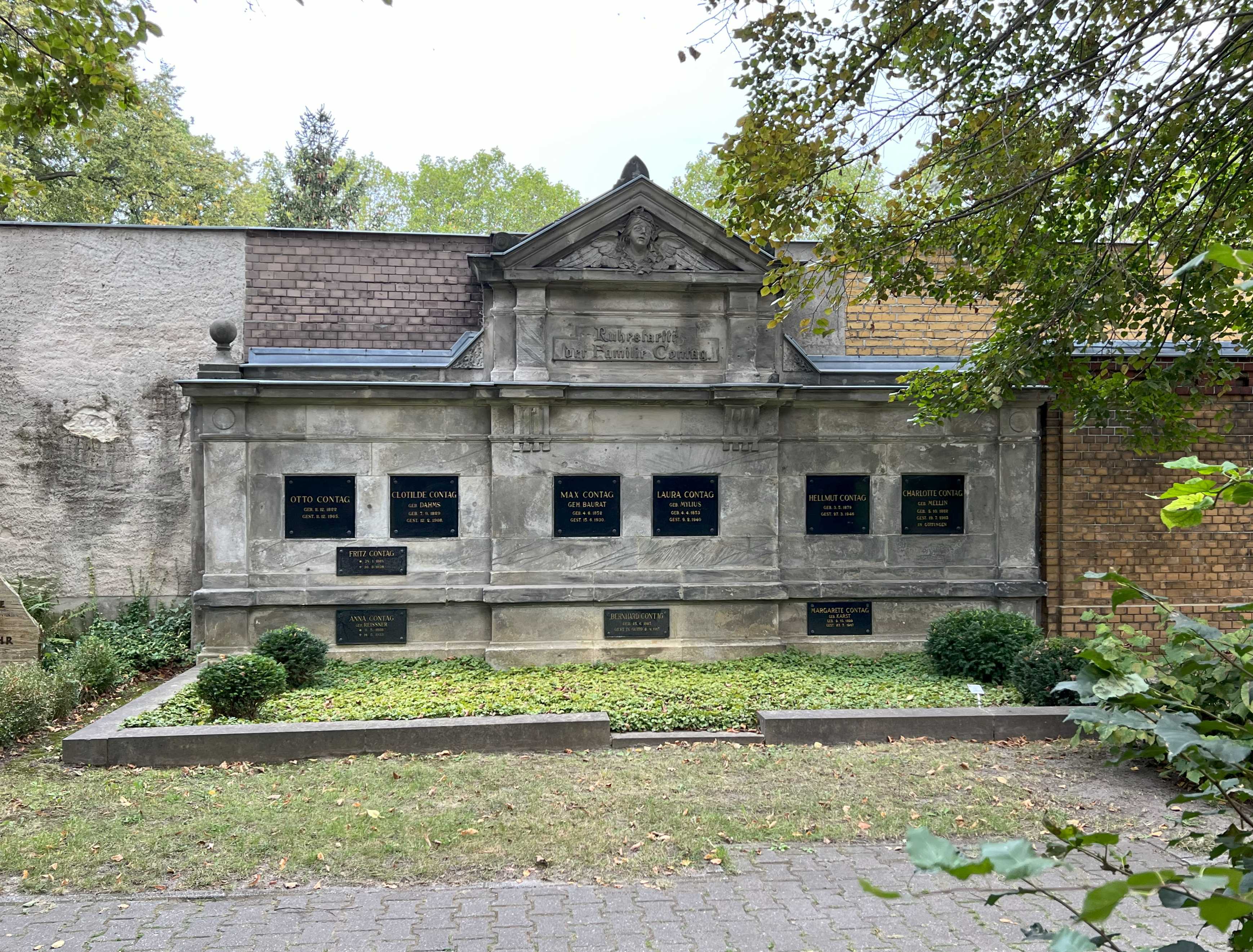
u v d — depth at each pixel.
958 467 12.28
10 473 12.91
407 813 6.43
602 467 11.79
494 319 11.69
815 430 12.15
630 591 11.66
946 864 1.19
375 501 11.66
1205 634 1.93
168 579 13.10
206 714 8.70
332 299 13.36
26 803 6.65
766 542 11.93
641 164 11.81
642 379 11.87
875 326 13.54
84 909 5.07
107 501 13.05
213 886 5.36
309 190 31.47
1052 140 6.98
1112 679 1.85
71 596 12.95
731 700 9.14
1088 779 7.27
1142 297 7.67
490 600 11.47
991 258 8.01
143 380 13.13
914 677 10.56
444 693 9.62
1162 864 5.56
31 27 7.93
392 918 4.98
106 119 21.70
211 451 11.39
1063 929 1.36
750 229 7.34
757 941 4.74
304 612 11.51
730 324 11.92
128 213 26.00
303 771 7.45
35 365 12.98
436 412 11.73
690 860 5.73
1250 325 7.66
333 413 11.59
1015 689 9.70
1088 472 12.27
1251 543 12.39
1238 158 7.04
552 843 5.93
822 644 12.11
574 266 11.66
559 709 8.78
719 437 11.89
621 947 4.68
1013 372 8.22
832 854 5.86
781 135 6.69
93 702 10.06
